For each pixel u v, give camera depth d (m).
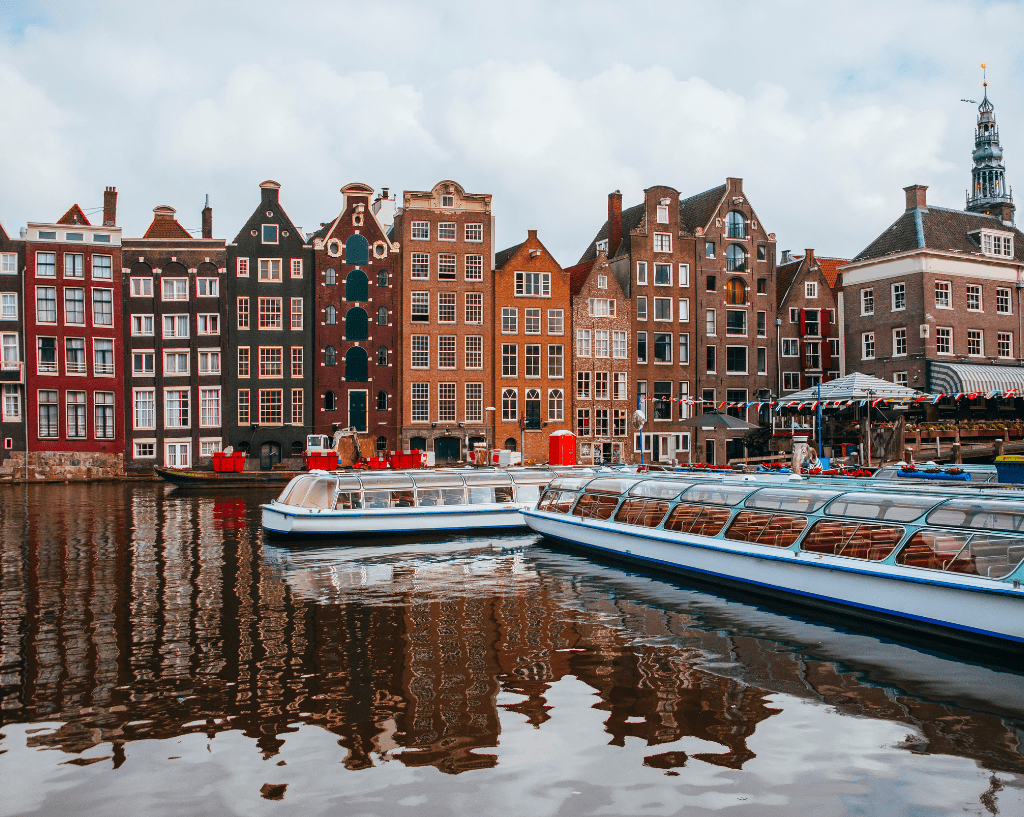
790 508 16.44
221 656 11.91
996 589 11.86
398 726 9.32
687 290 55.47
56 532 25.45
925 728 9.34
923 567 13.25
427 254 52.47
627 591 16.42
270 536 24.34
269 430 51.25
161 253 51.31
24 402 49.28
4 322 49.47
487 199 53.12
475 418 52.91
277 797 7.75
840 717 9.66
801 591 14.95
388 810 7.51
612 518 20.69
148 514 30.81
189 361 51.19
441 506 24.41
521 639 12.85
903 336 49.97
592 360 54.12
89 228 50.62
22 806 7.61
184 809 7.55
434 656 11.92
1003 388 47.00
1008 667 11.53
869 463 35.62
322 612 14.60
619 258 56.31
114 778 8.12
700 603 15.38
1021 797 7.76
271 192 51.69
